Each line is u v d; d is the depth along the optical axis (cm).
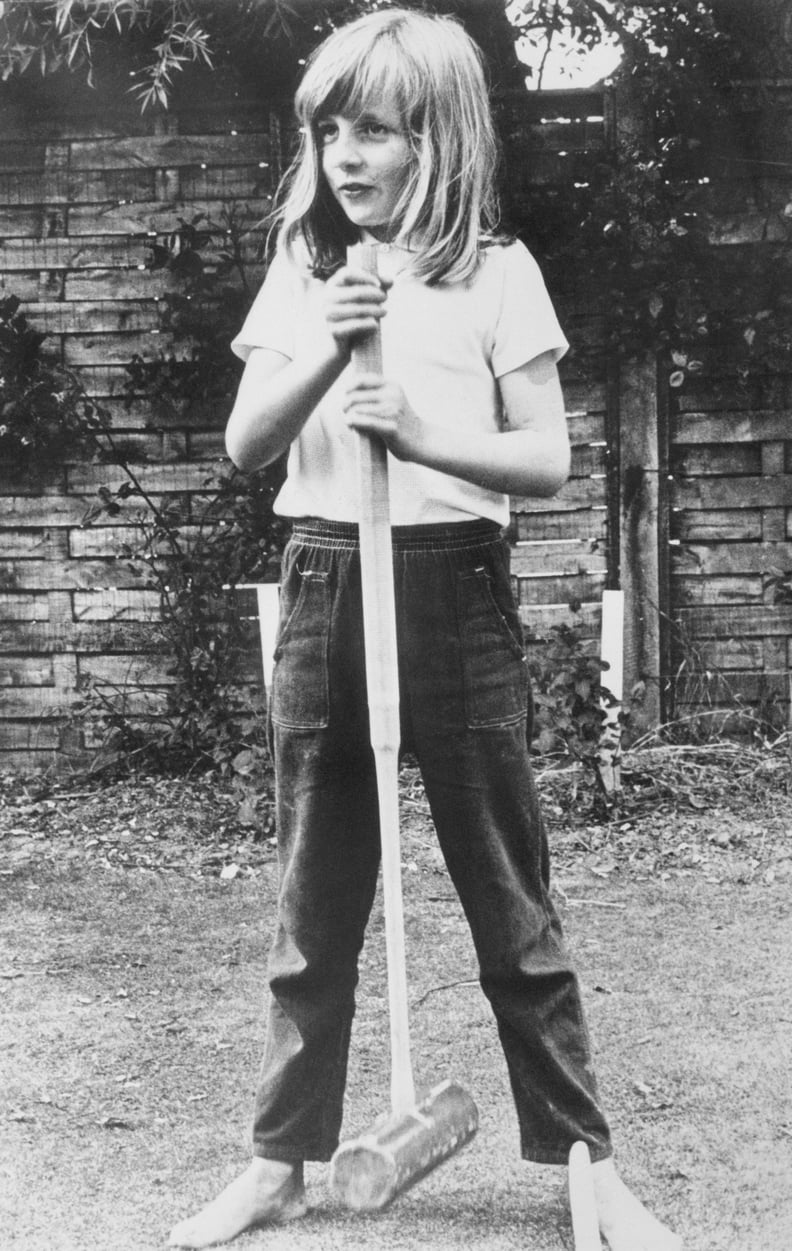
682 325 571
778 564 591
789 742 580
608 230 568
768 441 587
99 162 593
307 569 225
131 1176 256
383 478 208
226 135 589
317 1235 231
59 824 528
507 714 224
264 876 469
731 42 566
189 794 559
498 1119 279
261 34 567
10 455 598
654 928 407
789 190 573
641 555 588
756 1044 316
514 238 231
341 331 203
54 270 597
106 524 599
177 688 588
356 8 563
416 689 221
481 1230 233
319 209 226
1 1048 320
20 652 604
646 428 584
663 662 594
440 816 227
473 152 219
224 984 365
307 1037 233
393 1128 211
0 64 571
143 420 599
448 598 219
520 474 218
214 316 592
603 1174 228
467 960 380
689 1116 279
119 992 358
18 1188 251
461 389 221
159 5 561
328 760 227
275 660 231
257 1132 236
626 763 568
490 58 571
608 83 573
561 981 230
